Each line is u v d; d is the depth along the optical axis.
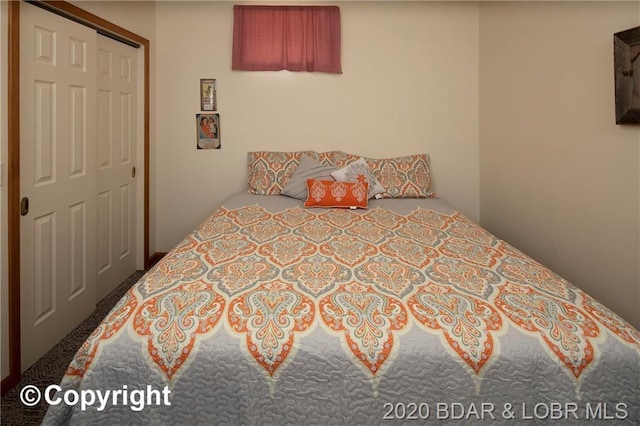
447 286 1.60
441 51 3.76
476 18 3.75
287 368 1.27
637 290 2.13
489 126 3.63
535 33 2.96
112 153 3.11
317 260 1.88
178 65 3.70
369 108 3.77
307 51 3.66
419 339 1.30
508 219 3.38
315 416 1.27
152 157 3.71
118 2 3.00
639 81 2.03
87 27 2.59
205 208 3.82
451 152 3.82
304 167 3.43
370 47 3.73
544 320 1.37
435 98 3.78
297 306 1.43
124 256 3.38
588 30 2.44
